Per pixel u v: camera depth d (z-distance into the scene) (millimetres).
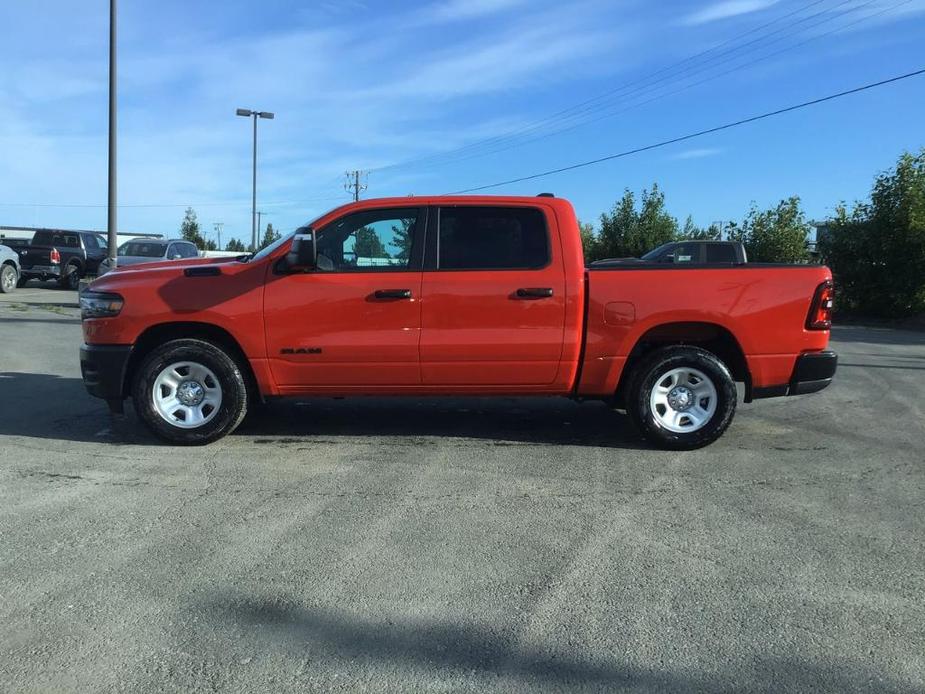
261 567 3613
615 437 6238
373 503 4539
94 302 5688
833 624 3115
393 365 5637
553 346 5625
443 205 5703
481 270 5605
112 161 18750
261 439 6051
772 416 7141
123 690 2623
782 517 4355
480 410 7266
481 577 3529
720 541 3986
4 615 3129
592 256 32906
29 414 6809
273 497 4633
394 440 6062
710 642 2971
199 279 5637
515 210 5695
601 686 2674
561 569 3625
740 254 17062
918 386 9008
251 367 5699
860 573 3602
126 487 4793
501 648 2916
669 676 2738
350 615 3160
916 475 5203
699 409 5789
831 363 5793
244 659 2824
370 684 2672
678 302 5617
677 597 3346
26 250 22703
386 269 5625
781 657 2865
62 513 4309
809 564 3697
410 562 3688
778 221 24562
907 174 20547
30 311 16172
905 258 20609
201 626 3061
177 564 3637
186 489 4766
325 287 5574
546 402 7691
